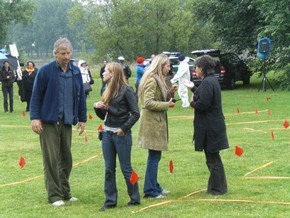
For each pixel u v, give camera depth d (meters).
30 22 70.56
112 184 6.75
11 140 12.89
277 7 23.67
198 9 30.22
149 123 6.96
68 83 6.93
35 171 9.24
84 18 59.03
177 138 12.13
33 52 119.75
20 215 6.57
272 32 24.17
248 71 28.89
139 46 57.84
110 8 57.94
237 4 28.14
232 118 15.52
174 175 8.45
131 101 6.53
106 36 57.34
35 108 6.80
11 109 20.19
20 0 68.69
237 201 6.78
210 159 7.15
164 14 58.41
